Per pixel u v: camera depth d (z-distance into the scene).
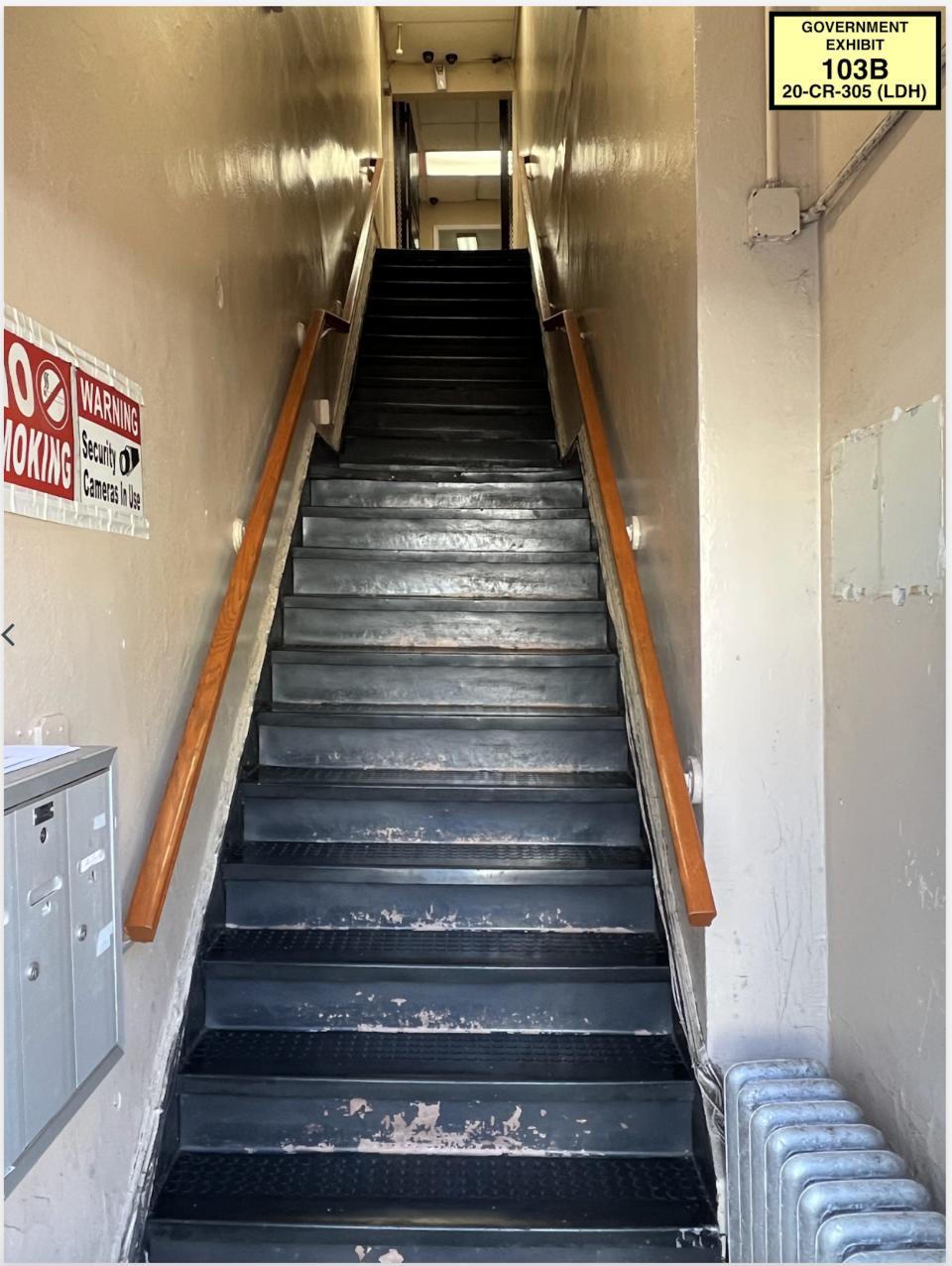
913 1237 1.30
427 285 6.24
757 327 1.97
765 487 1.98
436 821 2.68
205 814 2.38
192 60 2.31
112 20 1.77
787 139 1.94
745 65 1.95
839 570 1.87
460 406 4.84
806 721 2.00
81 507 1.60
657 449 2.46
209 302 2.47
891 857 1.66
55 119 1.51
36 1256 1.39
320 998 2.26
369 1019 2.26
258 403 3.06
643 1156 2.03
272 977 2.24
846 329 1.82
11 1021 1.10
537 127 6.22
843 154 1.80
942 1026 1.47
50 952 1.20
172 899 2.09
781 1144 1.53
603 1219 1.82
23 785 1.13
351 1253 1.77
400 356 5.26
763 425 1.98
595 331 3.66
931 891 1.51
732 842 2.00
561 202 4.86
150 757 1.96
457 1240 1.78
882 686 1.69
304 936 2.41
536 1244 1.78
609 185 3.28
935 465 1.46
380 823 2.68
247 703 2.79
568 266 4.56
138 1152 1.81
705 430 1.98
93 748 1.36
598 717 2.85
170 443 2.12
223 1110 2.04
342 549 3.50
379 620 3.30
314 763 2.88
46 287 1.47
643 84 2.61
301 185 3.88
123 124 1.83
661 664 2.42
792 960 2.00
